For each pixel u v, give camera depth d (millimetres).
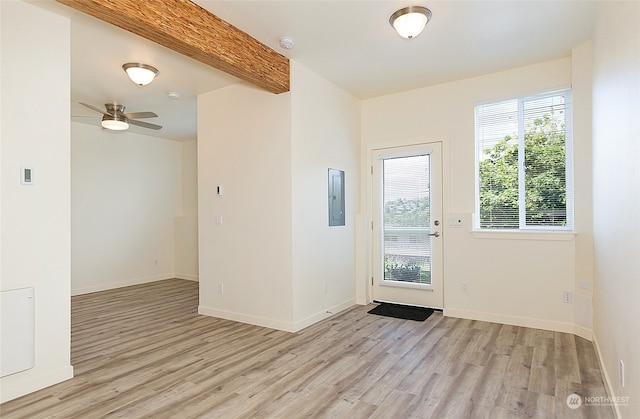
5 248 2285
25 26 2395
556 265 3527
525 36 3115
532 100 3791
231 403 2246
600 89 2646
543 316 3592
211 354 3055
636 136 1597
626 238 1815
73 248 5668
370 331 3611
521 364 2766
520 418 2045
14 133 2338
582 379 2506
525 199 3826
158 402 2262
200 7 2660
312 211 3922
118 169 6312
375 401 2256
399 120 4555
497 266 3838
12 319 2293
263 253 3830
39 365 2426
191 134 6664
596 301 2977
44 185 2469
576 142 3369
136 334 3617
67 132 2592
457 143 4137
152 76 3537
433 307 4367
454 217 4109
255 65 3162
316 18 2816
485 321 3887
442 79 4102
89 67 3549
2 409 2178
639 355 1531
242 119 3996
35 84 2436
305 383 2504
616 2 2023
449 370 2686
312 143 3922
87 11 2154
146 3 2322
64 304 2561
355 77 4062
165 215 7102
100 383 2523
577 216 3377
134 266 6520
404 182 4570
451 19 2820
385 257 4738
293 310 3633
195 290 5957
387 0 2570
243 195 3994
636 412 1586
